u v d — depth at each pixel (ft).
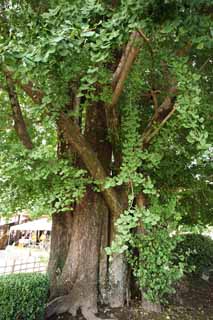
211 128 13.57
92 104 16.97
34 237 54.19
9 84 14.67
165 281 13.80
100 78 11.30
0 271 23.81
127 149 12.94
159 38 11.33
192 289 21.27
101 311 14.96
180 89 10.74
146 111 16.29
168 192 15.78
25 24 11.30
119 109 14.74
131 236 12.92
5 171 12.92
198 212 18.08
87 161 13.87
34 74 9.59
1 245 53.42
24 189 14.02
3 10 12.00
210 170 17.53
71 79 11.60
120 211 15.33
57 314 14.47
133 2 8.35
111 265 15.83
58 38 7.96
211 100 14.03
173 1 8.20
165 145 14.32
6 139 15.57
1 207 14.10
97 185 15.26
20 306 12.12
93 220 16.25
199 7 8.58
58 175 13.60
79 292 15.16
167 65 12.21
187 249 21.68
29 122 16.96
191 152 15.51
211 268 25.77
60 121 13.24
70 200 13.04
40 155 12.57
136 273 14.12
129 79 13.12
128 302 15.74
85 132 17.42
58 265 16.48
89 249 15.93
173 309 16.67
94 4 9.37
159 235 13.91
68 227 17.03
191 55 14.06
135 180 12.35
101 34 8.67
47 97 11.13
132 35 10.93
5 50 8.22
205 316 16.60
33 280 12.98
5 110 16.25
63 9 9.02
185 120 10.32
